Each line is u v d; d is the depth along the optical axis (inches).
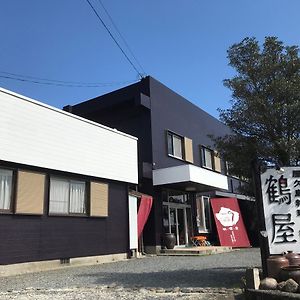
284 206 327.9
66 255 556.4
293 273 285.0
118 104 853.8
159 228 781.9
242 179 414.0
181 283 370.0
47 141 548.7
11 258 480.1
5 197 488.1
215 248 776.9
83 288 358.0
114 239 653.9
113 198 668.7
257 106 377.7
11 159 493.7
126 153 705.6
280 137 375.9
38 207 523.8
